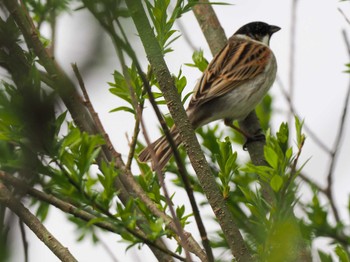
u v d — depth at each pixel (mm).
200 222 6238
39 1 9133
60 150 6137
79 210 6605
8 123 5625
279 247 5047
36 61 7219
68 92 4980
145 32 7188
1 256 4844
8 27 5859
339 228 7980
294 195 6875
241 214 9133
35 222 7062
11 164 5980
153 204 7531
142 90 8469
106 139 7750
